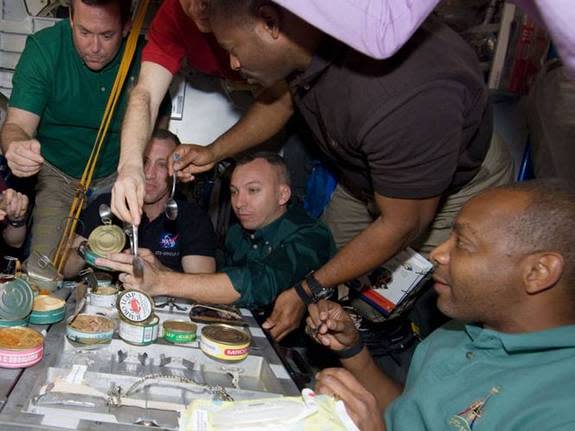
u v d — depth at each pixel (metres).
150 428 1.02
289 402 0.98
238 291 1.68
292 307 1.60
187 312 1.62
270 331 1.62
